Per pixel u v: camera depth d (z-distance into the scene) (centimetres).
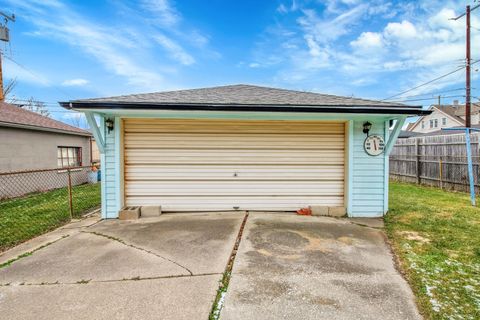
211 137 532
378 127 518
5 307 217
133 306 217
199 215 512
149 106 425
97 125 480
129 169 526
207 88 684
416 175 1023
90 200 684
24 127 773
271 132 537
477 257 317
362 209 522
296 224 454
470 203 628
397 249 343
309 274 274
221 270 280
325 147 541
